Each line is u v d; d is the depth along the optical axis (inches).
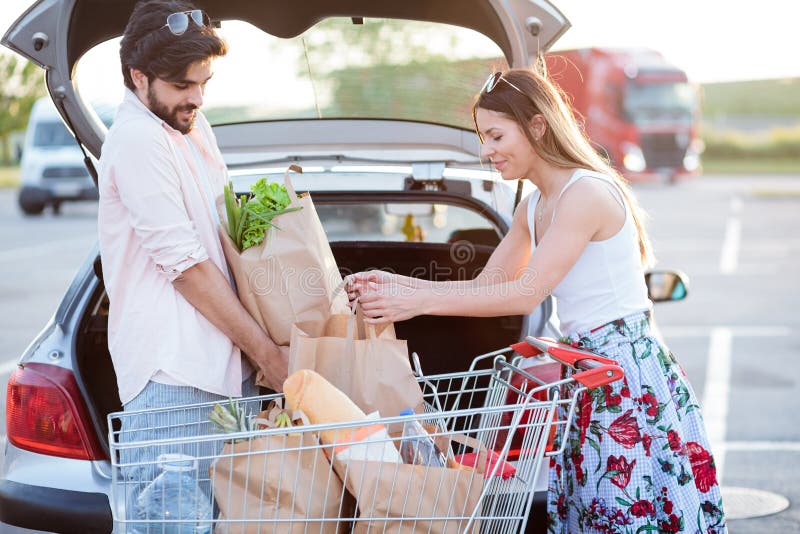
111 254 100.2
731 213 706.8
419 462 90.9
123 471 97.2
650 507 98.8
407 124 161.9
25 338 310.2
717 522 103.7
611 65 920.9
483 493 88.4
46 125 753.6
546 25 126.4
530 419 93.2
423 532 88.1
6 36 115.3
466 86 156.3
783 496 169.2
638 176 946.1
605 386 99.7
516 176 103.6
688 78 937.5
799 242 542.6
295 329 96.0
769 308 357.4
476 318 152.9
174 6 95.4
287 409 92.4
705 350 289.7
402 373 98.0
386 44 151.9
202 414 100.0
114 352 101.0
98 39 128.1
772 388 243.4
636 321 101.2
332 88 160.1
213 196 106.3
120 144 96.0
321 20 141.9
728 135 1402.6
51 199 741.3
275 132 159.5
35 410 111.7
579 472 101.7
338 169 143.0
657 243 551.8
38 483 109.7
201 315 100.3
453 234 159.2
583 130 109.4
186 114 98.0
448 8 135.1
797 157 1352.1
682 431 101.0
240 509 86.3
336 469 88.0
